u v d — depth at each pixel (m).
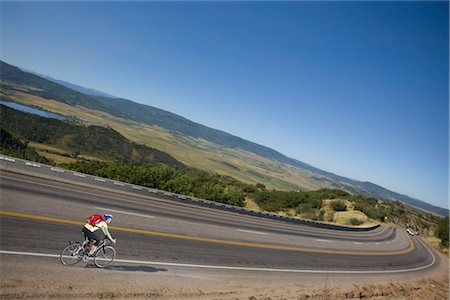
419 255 34.62
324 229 37.50
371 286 16.70
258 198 67.06
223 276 12.27
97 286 8.70
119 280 9.40
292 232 27.45
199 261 13.07
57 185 19.94
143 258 11.57
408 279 21.11
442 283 23.05
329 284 15.07
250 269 14.09
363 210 72.75
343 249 25.75
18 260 8.83
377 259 25.42
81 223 13.30
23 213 12.55
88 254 9.77
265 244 19.53
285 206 64.62
